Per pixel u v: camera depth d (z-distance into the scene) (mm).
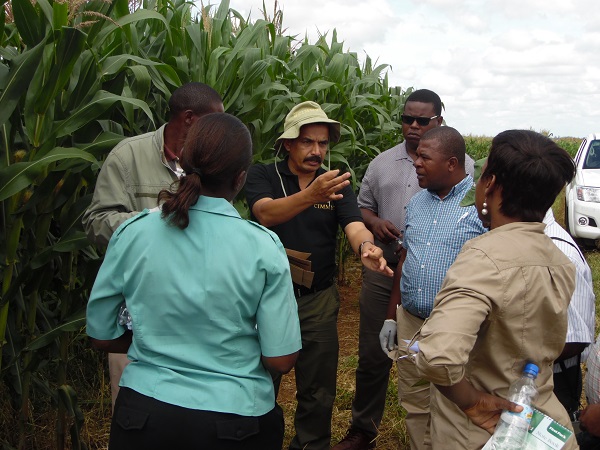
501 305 1656
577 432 2131
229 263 1687
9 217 2697
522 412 1683
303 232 3084
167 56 4141
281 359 1743
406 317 2889
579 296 2225
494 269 1669
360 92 7172
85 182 3066
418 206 2873
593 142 10328
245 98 4559
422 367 1609
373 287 3539
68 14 2615
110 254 1791
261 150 4695
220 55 4273
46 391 3137
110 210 2598
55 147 2590
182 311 1683
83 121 2631
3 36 2947
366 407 3666
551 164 1708
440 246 2688
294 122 3006
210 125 1732
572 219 9562
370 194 3869
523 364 1746
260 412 1729
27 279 2785
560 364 2361
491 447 1682
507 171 1739
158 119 3992
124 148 2662
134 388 1716
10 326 2885
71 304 3031
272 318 1723
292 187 3119
